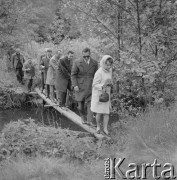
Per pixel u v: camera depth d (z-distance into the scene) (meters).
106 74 8.13
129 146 7.23
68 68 11.87
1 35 19.72
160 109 8.86
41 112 14.86
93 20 11.51
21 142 7.99
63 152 7.74
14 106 16.11
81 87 8.88
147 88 10.57
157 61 9.98
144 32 10.61
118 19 11.22
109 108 8.56
